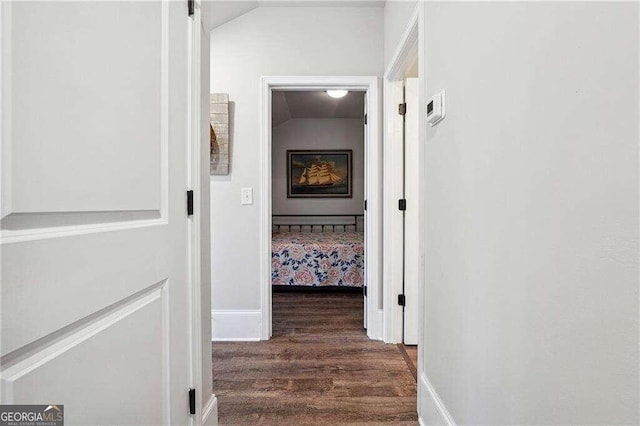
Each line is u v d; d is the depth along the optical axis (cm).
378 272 252
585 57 62
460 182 116
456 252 120
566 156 67
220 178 253
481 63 101
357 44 252
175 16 110
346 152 560
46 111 61
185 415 118
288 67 252
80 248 68
